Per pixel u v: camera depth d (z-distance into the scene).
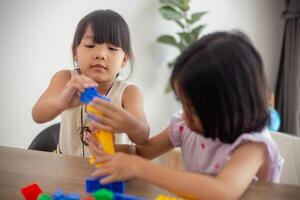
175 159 1.35
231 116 0.50
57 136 1.17
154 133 2.18
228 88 0.47
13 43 1.77
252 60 0.50
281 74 2.13
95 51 0.77
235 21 2.18
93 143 0.56
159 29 2.05
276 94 2.17
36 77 1.84
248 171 0.50
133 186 0.53
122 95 0.89
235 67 0.48
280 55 2.25
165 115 2.19
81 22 0.81
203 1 2.09
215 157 0.64
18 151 0.69
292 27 1.99
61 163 0.63
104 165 0.50
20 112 1.85
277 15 2.25
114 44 0.78
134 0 1.97
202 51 0.49
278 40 2.28
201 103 0.48
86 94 0.59
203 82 0.47
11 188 0.52
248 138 0.54
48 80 1.87
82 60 0.78
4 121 1.83
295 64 1.97
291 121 2.00
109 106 0.57
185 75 0.48
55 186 0.53
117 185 0.50
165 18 1.87
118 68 0.82
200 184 0.46
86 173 0.58
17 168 0.60
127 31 0.84
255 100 0.51
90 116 0.56
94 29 0.77
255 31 2.23
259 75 0.51
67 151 0.93
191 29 1.99
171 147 0.79
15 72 1.81
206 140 0.66
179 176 0.47
